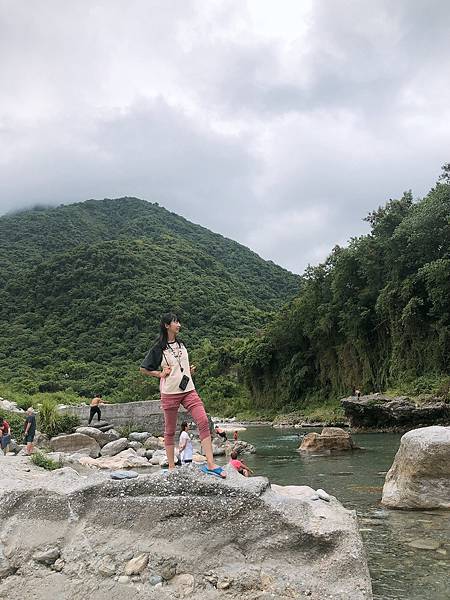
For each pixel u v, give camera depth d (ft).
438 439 30.68
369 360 144.25
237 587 16.40
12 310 297.94
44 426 75.20
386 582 19.33
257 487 19.10
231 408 207.72
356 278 148.77
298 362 179.63
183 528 17.98
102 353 257.96
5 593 16.69
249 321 322.34
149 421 81.97
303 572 16.89
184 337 291.58
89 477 20.48
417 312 124.77
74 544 17.85
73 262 330.75
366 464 53.11
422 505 30.22
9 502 19.26
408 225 126.72
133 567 16.94
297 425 142.51
